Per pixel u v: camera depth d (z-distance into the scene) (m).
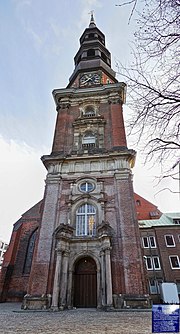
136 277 15.04
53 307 14.20
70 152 22.77
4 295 23.66
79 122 25.14
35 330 7.07
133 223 17.14
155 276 30.28
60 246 16.56
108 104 26.72
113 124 24.08
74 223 18.34
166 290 26.67
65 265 16.27
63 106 27.44
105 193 19.25
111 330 6.93
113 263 15.82
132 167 21.89
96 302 15.77
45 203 19.38
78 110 27.09
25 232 28.42
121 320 9.24
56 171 21.20
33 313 12.62
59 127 25.19
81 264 17.38
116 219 17.73
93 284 16.45
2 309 15.26
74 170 21.17
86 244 17.16
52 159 21.75
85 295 16.16
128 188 18.95
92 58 35.56
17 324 8.38
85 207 19.02
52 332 6.71
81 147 23.30
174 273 29.97
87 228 18.00
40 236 17.67
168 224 34.31
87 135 24.45
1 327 7.68
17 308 16.09
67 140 24.14
